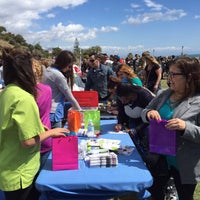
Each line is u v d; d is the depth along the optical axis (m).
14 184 2.03
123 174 2.17
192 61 2.29
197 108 2.27
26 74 1.99
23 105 1.93
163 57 17.95
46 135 2.13
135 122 3.51
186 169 2.27
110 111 4.91
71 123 3.22
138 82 4.32
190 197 2.39
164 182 2.59
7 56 2.00
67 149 2.26
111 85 4.21
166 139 2.26
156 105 2.57
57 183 2.03
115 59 11.78
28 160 2.07
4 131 1.98
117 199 2.31
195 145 2.27
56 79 3.67
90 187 2.04
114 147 2.71
